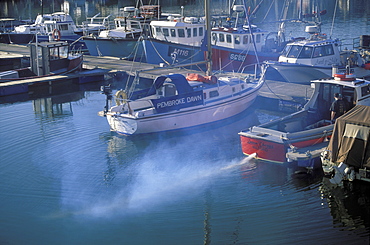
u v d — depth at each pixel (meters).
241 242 9.81
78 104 21.83
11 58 32.38
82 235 10.23
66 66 26.84
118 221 10.81
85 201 11.89
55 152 15.23
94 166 14.18
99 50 32.75
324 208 11.21
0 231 10.40
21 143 16.06
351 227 10.30
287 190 12.23
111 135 17.00
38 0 80.19
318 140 13.88
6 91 23.81
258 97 20.80
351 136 12.16
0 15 64.44
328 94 15.50
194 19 29.08
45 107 21.33
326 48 23.75
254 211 11.15
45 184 12.87
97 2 81.69
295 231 10.18
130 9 34.28
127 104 16.95
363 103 15.23
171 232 10.30
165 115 16.78
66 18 38.94
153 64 28.75
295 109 19.72
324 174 13.13
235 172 13.48
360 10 54.22
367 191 12.01
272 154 13.69
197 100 17.53
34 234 10.27
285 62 23.36
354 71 22.31
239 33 26.84
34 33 38.69
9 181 13.06
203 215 11.03
